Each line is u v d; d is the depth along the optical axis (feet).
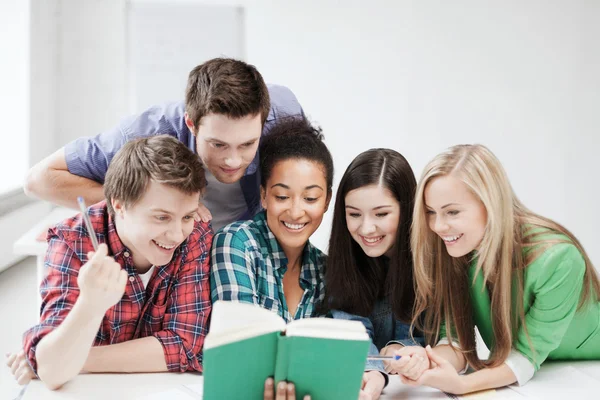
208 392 2.87
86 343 3.40
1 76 10.00
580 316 4.26
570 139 12.61
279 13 11.82
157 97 11.79
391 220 4.23
